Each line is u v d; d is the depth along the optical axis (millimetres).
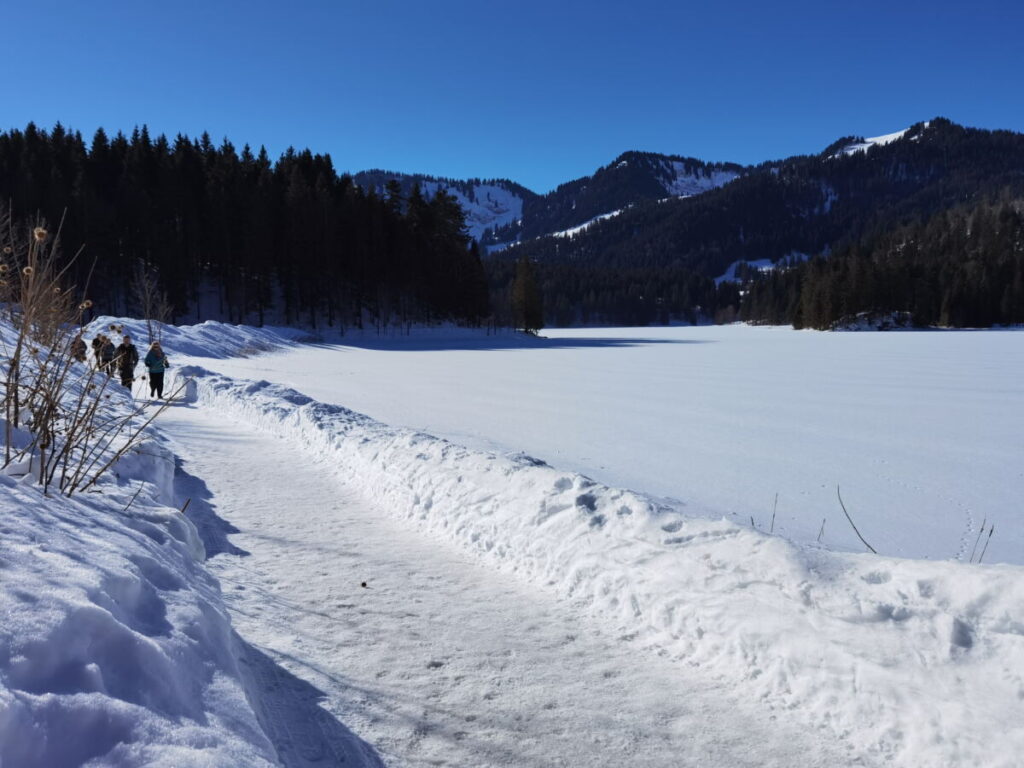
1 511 2432
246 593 4035
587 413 15984
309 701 2875
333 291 66312
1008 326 100938
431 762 2531
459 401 17797
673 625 3508
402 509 6008
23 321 3320
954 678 2570
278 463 8055
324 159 86438
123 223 54844
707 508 7918
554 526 4605
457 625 3752
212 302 63781
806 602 3127
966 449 12000
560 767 2531
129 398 10055
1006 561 6402
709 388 22312
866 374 28141
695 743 2689
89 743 1574
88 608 1889
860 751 2611
